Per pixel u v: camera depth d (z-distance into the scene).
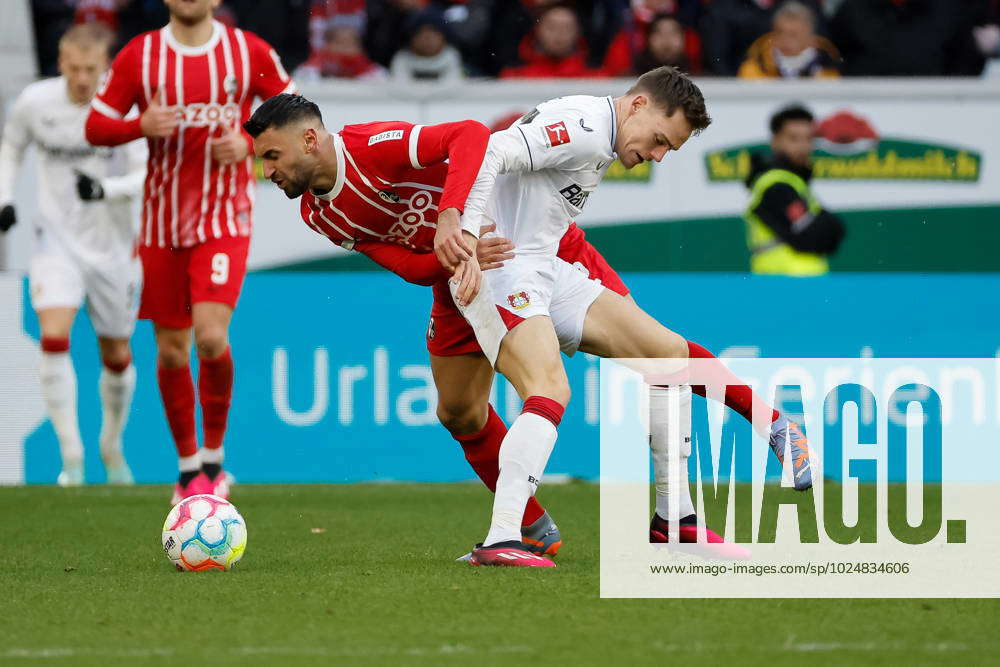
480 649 12.35
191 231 25.92
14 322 32.28
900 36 40.75
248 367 32.16
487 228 17.52
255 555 19.86
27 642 12.90
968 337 32.56
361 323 32.25
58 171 30.77
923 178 35.00
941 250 35.19
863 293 32.50
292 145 17.20
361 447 32.25
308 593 15.61
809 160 34.66
